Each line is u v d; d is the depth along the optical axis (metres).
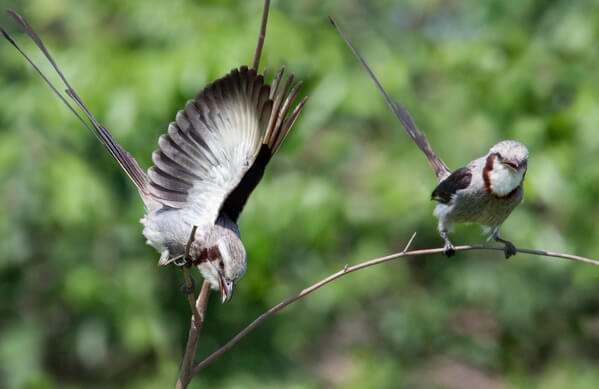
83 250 12.39
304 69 12.08
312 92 12.12
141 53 11.73
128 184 12.20
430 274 15.30
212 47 11.13
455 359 17.64
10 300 13.05
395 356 15.94
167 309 13.31
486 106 13.08
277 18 11.70
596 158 12.33
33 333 12.94
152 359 13.82
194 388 12.80
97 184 11.54
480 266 15.15
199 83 11.03
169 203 7.34
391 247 14.55
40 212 11.65
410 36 14.30
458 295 15.27
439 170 9.74
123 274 12.40
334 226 12.44
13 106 11.61
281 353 13.72
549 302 15.06
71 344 12.91
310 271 13.63
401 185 12.94
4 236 11.89
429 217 13.72
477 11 14.57
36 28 12.87
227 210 7.52
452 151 13.14
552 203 12.46
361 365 15.57
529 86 12.68
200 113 6.91
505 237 13.42
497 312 15.45
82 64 11.59
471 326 17.27
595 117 12.22
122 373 13.83
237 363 13.19
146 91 11.02
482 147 13.09
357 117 13.17
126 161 7.77
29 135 11.59
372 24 13.91
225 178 7.32
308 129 12.14
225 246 7.27
